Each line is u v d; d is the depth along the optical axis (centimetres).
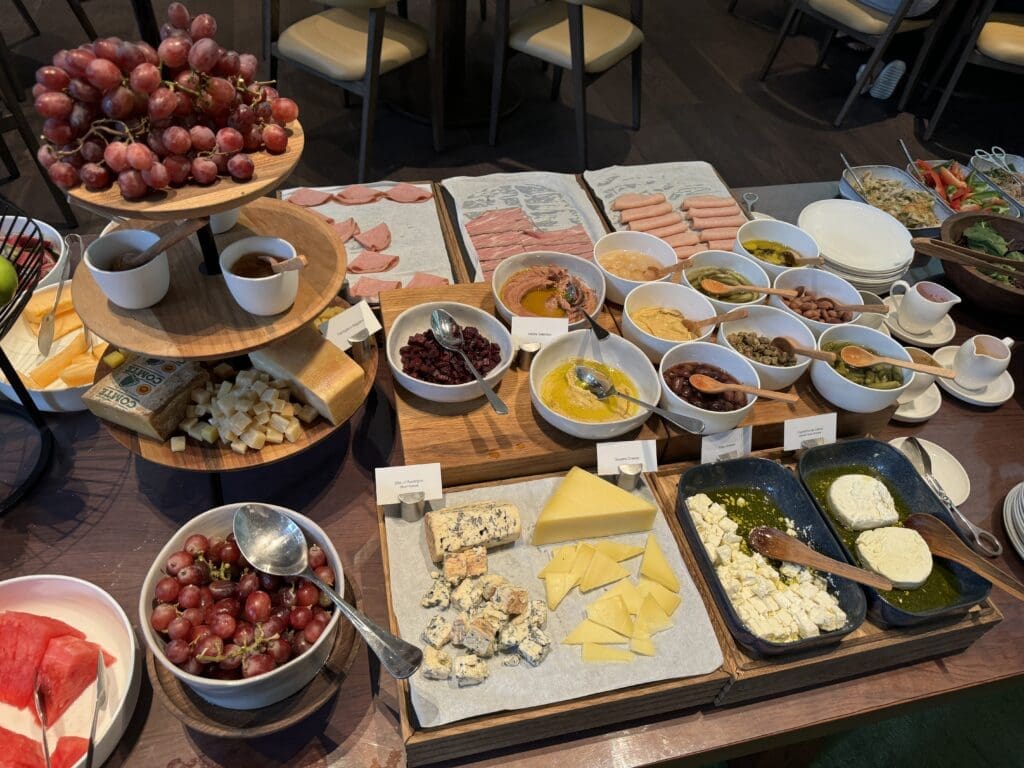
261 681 100
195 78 102
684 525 138
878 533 139
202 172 102
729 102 446
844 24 401
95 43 98
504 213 218
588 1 325
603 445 144
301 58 326
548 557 134
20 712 105
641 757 120
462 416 149
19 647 104
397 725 119
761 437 158
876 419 164
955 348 193
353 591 120
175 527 140
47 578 114
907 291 194
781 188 261
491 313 170
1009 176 272
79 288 125
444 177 370
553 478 146
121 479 146
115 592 130
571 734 121
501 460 142
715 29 519
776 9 550
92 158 100
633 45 360
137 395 129
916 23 395
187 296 125
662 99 444
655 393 151
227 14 464
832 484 148
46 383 149
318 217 143
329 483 151
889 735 219
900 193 251
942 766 213
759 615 127
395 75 433
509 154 392
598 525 136
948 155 416
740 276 188
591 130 414
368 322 154
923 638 129
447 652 119
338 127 397
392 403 168
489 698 112
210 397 137
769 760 174
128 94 96
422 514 137
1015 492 160
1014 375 192
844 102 454
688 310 173
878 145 420
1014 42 377
